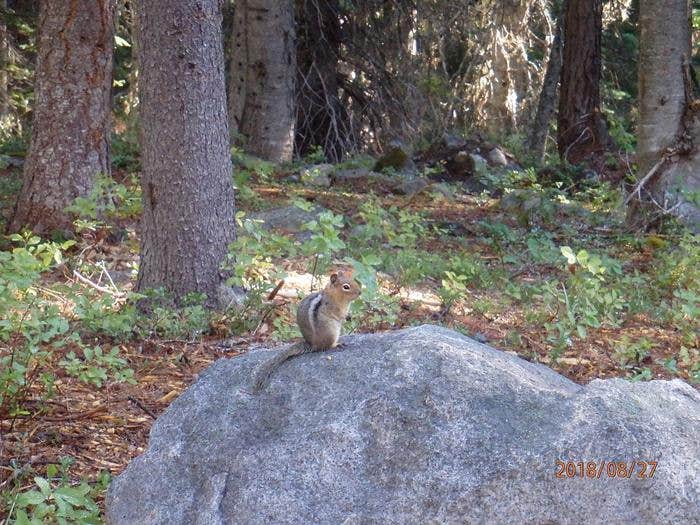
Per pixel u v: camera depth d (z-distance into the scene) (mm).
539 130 28641
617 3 29922
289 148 22969
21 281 6727
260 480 4359
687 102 14758
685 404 4508
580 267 10430
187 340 8500
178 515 4469
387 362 4562
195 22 8867
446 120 27438
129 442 6398
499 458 4156
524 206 16766
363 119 26953
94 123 12188
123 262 11414
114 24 12336
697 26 24469
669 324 9922
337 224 8414
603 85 30734
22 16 27031
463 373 4441
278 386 4719
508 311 10078
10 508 5066
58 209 12102
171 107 8875
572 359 8555
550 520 4105
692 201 13891
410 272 10617
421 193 18969
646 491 4109
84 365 7066
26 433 6336
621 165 21625
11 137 24188
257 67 22578
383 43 26234
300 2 25234
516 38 30016
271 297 9273
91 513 4863
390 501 4191
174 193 8984
